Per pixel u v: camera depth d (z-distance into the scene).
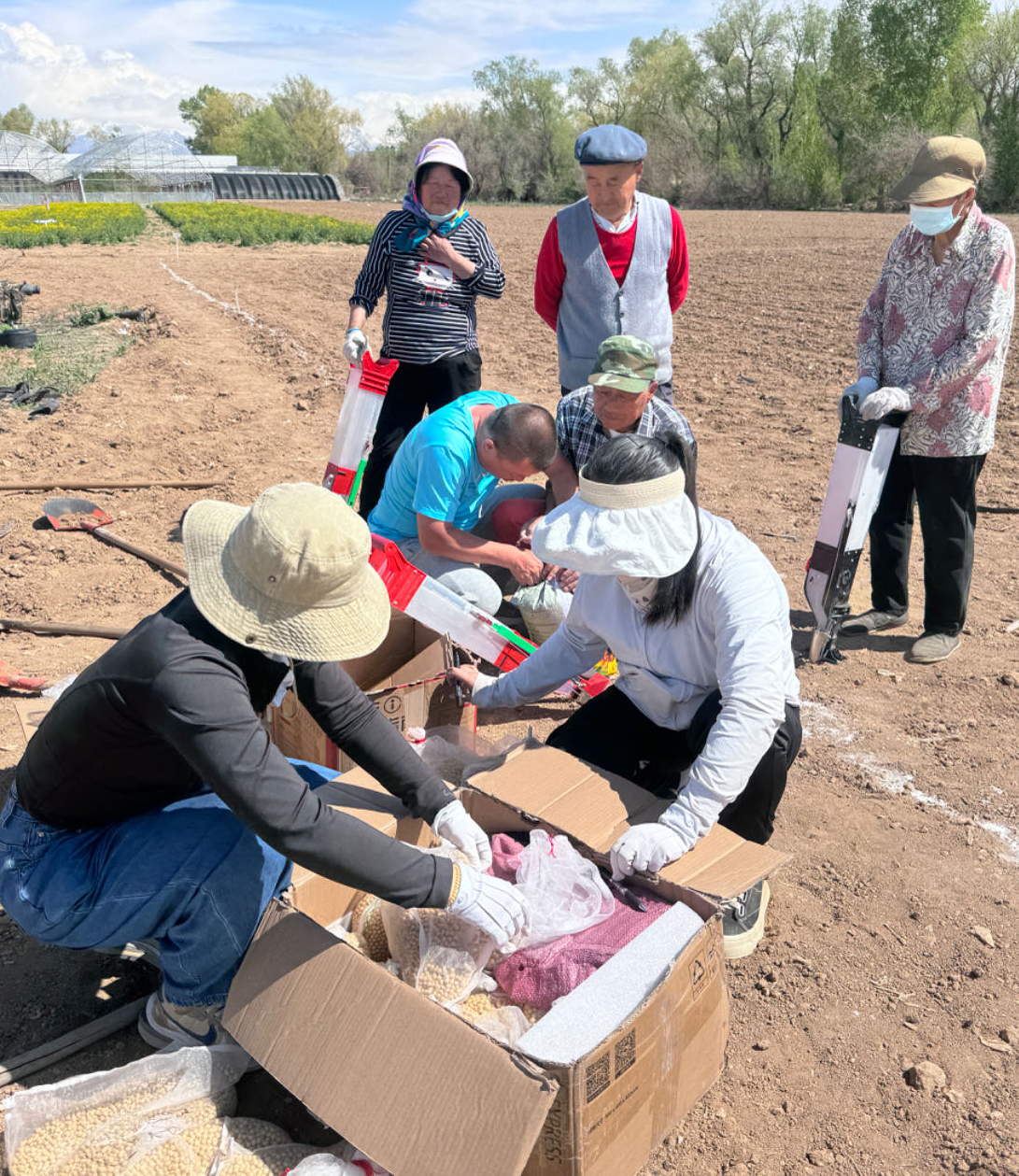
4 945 3.00
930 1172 2.36
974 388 4.40
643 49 66.50
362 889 2.21
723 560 2.73
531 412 3.90
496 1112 1.85
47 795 2.34
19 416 9.45
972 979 2.93
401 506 4.45
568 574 4.39
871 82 49.53
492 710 4.36
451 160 5.32
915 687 4.59
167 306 16.73
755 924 2.94
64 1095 2.16
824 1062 2.66
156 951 2.82
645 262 4.78
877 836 3.56
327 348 12.91
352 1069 2.02
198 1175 2.07
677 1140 2.44
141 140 67.88
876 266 20.31
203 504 2.23
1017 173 41.78
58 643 4.90
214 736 2.07
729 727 2.57
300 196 72.06
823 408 9.55
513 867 2.55
